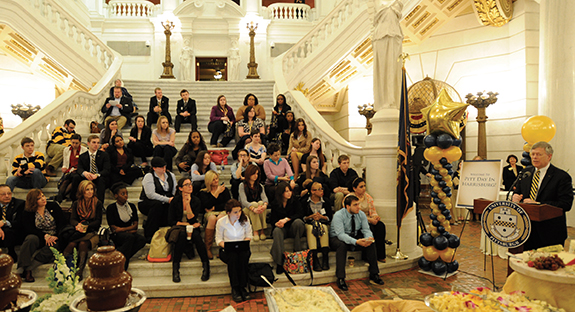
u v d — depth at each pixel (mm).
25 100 10938
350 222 4688
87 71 10133
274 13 15219
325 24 10109
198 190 5309
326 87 10852
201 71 15258
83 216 4547
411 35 10328
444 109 4773
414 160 8062
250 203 4922
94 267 1741
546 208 3291
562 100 6773
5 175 5906
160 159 5051
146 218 5227
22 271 4172
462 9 9492
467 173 4266
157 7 14766
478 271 4922
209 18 14422
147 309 3775
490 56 9469
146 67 14359
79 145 5820
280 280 4293
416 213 5914
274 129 7660
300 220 4719
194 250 4832
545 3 7082
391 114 5492
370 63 10461
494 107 9414
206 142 7973
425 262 4914
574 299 2422
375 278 4500
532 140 4340
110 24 14289
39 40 9031
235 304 3893
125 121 8055
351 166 6199
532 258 2709
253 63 13039
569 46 6742
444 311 2115
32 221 4316
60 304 1828
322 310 2443
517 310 2088
